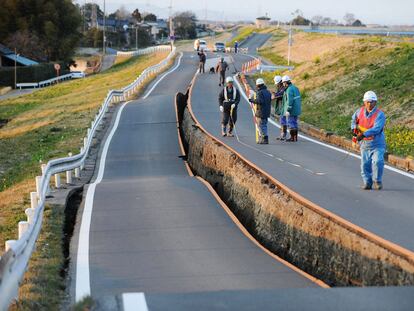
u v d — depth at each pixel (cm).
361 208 1070
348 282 867
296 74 3603
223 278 889
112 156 2155
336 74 3191
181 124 2756
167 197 1409
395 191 1223
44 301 793
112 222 1212
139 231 1148
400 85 2544
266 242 1155
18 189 1717
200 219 1225
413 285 713
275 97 1986
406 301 648
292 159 1605
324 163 1552
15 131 3269
